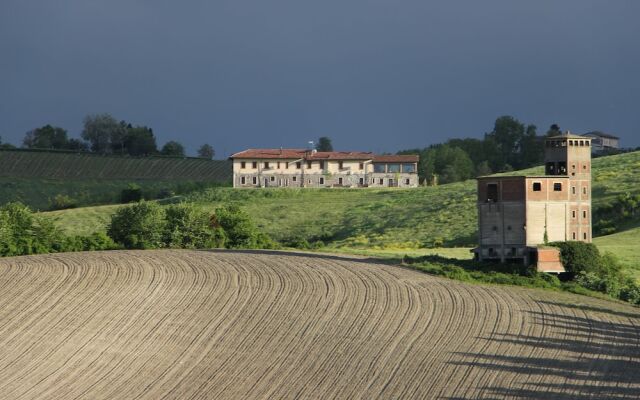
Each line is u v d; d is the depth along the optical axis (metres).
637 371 133.75
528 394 124.25
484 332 154.38
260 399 126.62
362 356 142.88
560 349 144.62
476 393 125.12
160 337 156.75
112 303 179.38
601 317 166.75
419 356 141.88
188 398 128.25
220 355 146.62
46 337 157.12
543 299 180.50
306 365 140.12
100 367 142.12
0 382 135.62
